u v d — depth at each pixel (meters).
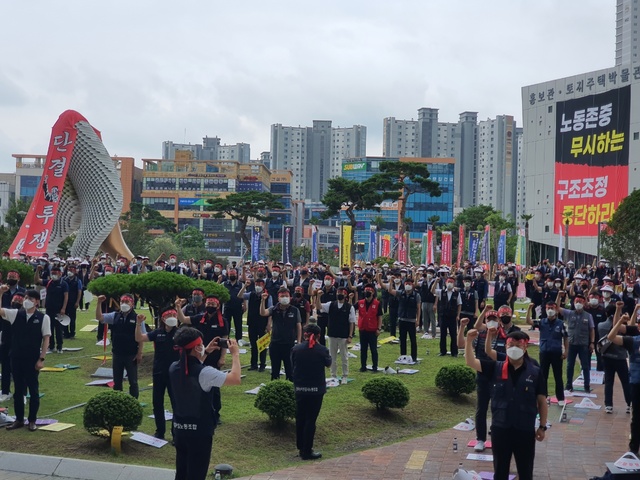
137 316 14.16
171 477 11.72
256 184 152.88
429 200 160.12
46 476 11.92
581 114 82.88
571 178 83.44
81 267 31.86
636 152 77.19
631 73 77.94
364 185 65.25
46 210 45.53
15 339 13.80
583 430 15.14
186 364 9.12
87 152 49.56
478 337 13.34
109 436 13.10
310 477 12.16
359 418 15.90
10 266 27.52
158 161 154.12
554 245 85.56
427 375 20.33
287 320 17.47
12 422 14.20
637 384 13.43
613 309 16.47
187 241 111.25
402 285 22.98
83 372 19.30
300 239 161.00
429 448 13.93
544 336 17.14
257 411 15.70
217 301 14.84
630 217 57.09
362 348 20.55
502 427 9.75
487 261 51.75
